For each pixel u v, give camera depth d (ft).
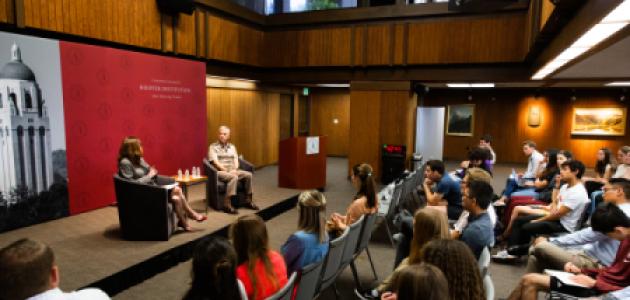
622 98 34.09
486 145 21.61
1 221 13.79
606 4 7.79
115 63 17.58
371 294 10.09
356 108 27.61
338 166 34.76
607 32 9.71
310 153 23.22
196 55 23.08
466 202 9.16
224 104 27.07
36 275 4.50
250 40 27.71
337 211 19.49
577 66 17.46
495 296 11.03
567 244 10.39
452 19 24.45
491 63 24.18
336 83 30.42
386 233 16.47
